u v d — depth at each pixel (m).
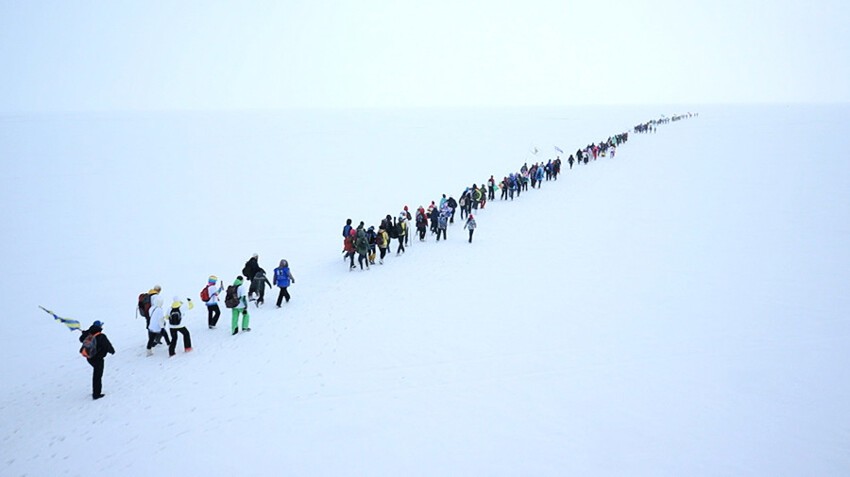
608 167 33.81
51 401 8.88
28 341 12.50
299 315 12.19
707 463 6.21
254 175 38.56
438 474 6.14
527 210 23.08
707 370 8.50
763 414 7.21
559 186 28.39
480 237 19.02
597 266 14.66
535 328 10.44
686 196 23.98
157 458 6.82
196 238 22.31
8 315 14.31
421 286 13.78
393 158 46.62
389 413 7.54
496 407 7.57
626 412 7.33
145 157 49.66
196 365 9.73
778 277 13.25
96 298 15.51
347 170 40.03
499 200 26.03
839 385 7.94
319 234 22.44
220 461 6.63
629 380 8.23
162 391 8.77
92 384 9.45
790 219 19.33
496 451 6.54
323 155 49.66
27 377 10.23
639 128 60.25
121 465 6.75
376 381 8.55
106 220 25.88
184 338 10.44
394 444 6.78
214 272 17.62
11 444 7.52
